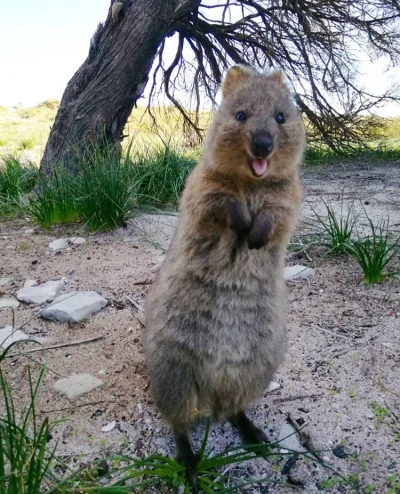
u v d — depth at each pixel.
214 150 0.45
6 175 1.32
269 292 0.45
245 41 1.92
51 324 0.68
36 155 2.17
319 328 0.65
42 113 4.14
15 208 1.19
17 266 0.88
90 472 0.42
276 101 0.47
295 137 0.47
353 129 2.20
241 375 0.45
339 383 0.55
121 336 0.65
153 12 1.22
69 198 1.08
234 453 0.46
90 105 1.25
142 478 0.42
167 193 1.21
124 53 1.24
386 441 0.47
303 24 1.81
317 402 0.52
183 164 1.30
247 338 0.44
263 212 0.45
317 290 0.76
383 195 1.31
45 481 0.41
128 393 0.54
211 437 0.48
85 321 0.69
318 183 1.52
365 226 1.03
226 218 0.44
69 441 0.47
